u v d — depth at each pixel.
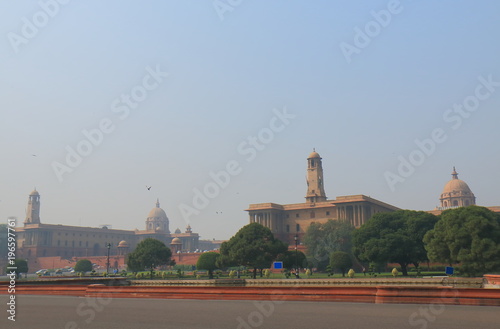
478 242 57.66
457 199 189.38
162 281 50.72
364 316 19.09
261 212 144.88
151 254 86.81
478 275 57.88
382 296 24.08
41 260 168.38
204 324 18.16
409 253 75.50
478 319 17.78
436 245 63.12
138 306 25.53
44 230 177.50
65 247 183.50
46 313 22.97
